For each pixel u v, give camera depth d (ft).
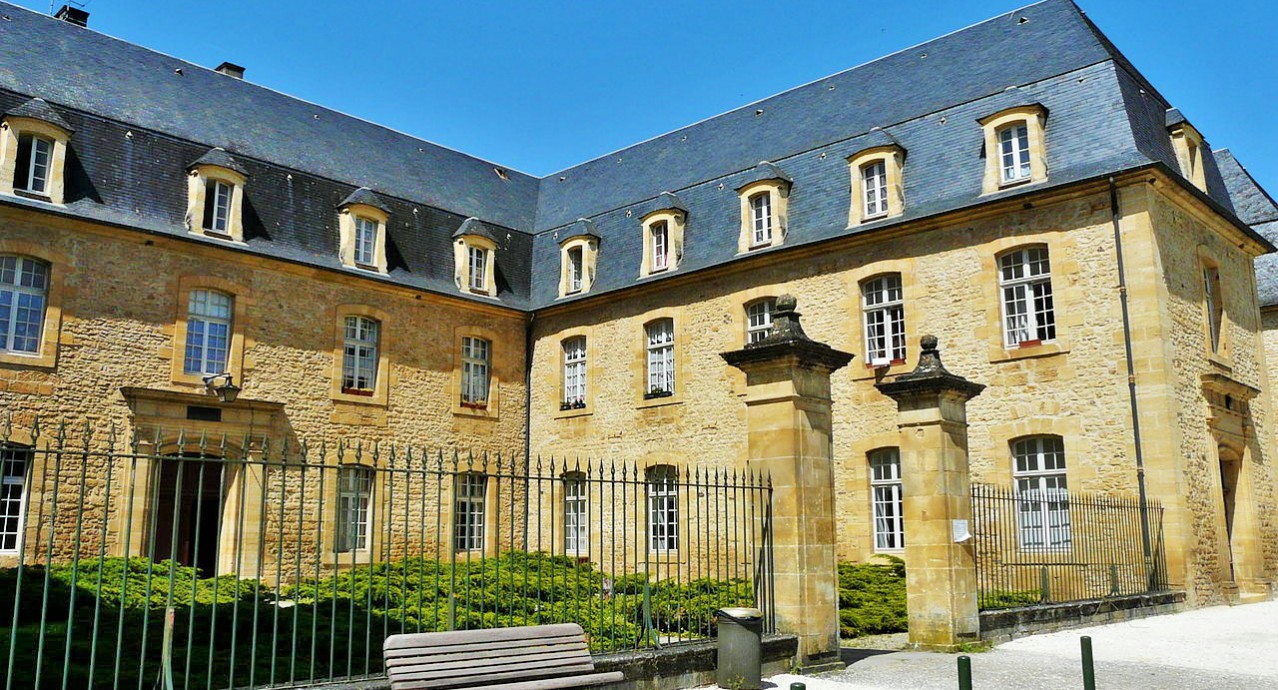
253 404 63.05
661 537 70.23
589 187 88.89
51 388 55.67
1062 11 64.69
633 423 73.36
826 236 64.54
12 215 55.01
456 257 78.33
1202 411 55.06
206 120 69.92
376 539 68.80
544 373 80.28
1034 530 54.49
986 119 59.26
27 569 47.24
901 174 63.62
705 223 73.41
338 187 73.20
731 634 28.53
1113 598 45.32
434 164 86.48
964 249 59.11
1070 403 53.88
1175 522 49.93
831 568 32.17
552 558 27.91
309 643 31.50
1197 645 37.04
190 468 62.64
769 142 75.10
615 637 29.76
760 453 32.19
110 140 61.36
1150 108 59.26
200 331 62.85
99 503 57.00
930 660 33.60
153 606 38.70
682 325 71.77
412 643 23.11
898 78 71.31
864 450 61.21
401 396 72.08
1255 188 78.23
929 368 37.19
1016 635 39.09
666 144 86.02
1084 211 54.85
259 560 22.50
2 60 60.54
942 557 36.24
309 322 67.72
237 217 64.80
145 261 60.44
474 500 75.61
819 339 64.59
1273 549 61.82
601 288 77.61
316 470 66.44
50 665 27.40
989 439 56.59
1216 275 61.31
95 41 69.10
